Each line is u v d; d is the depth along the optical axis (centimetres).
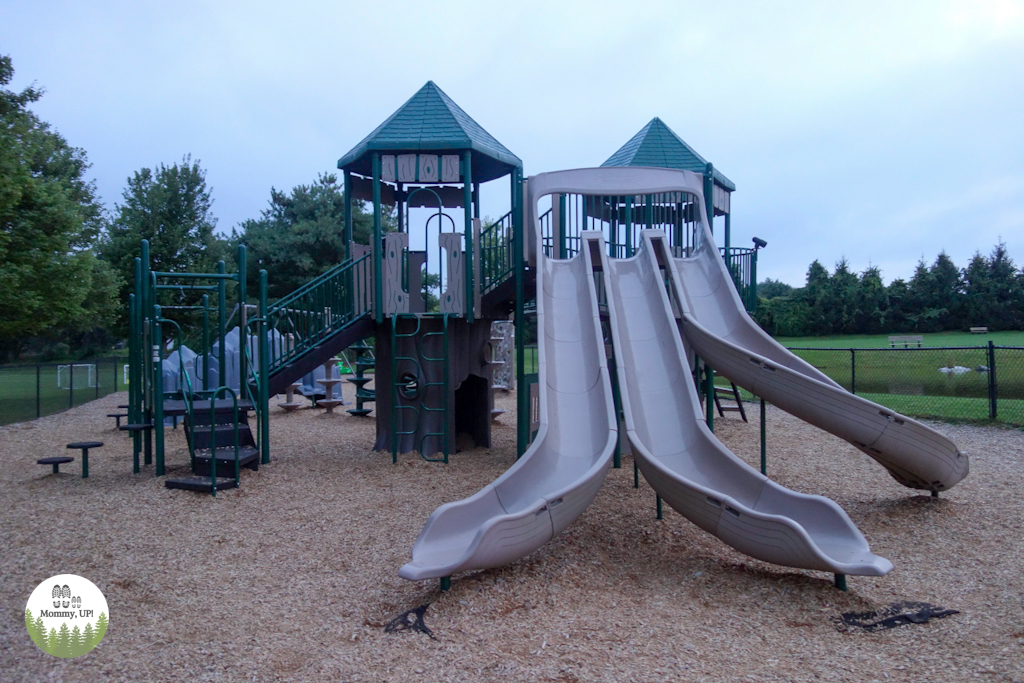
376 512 682
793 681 350
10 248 1666
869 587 499
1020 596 474
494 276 995
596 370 731
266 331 888
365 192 1130
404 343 985
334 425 1348
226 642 415
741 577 518
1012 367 2572
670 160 1262
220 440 838
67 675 373
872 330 4631
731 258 1183
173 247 2672
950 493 746
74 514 641
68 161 2694
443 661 382
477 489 776
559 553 558
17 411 1669
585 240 926
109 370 2416
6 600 473
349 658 390
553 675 361
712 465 611
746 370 722
